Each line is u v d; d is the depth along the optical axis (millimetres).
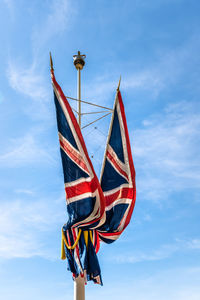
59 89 22250
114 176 22906
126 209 21922
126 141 23344
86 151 20875
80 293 20281
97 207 20109
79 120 25000
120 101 24359
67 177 20688
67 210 20391
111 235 21625
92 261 20406
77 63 26797
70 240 20750
